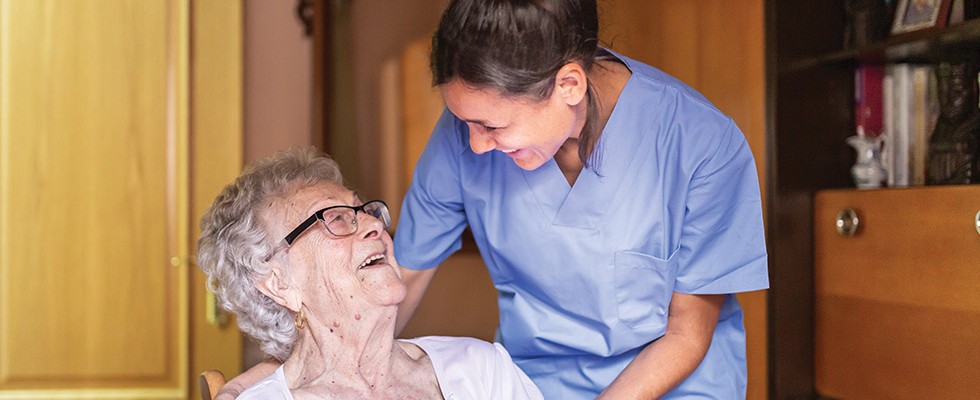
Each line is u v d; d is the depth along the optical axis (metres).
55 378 3.05
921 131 2.01
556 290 1.45
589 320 1.44
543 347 1.50
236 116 3.13
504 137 1.18
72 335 3.06
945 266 1.78
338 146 2.91
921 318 1.83
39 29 3.06
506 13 1.10
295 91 3.22
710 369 1.49
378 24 2.85
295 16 3.23
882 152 2.07
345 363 1.34
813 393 2.11
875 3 2.04
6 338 3.03
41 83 3.06
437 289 2.78
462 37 1.12
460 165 1.49
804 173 2.10
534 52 1.11
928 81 2.00
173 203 3.11
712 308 1.45
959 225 1.75
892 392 1.90
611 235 1.39
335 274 1.31
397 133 2.82
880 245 1.93
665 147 1.37
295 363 1.36
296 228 1.32
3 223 3.04
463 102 1.15
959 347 1.75
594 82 1.34
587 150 1.34
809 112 2.10
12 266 3.04
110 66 3.09
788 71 2.08
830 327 2.06
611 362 1.48
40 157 3.05
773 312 2.09
